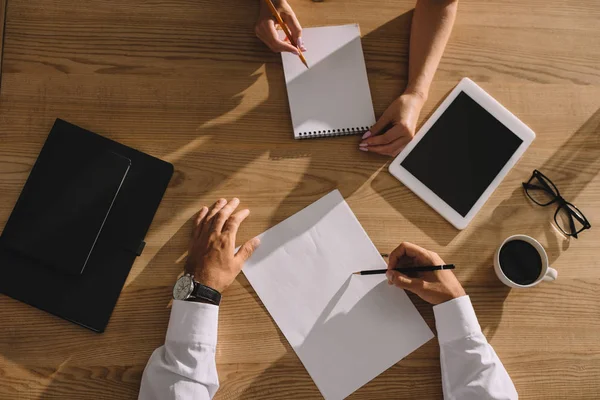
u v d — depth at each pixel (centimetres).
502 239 115
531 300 112
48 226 105
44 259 103
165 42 115
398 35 121
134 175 110
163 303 106
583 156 119
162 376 98
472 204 115
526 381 110
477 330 106
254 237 110
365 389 106
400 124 112
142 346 104
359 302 109
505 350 110
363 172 115
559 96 121
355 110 116
